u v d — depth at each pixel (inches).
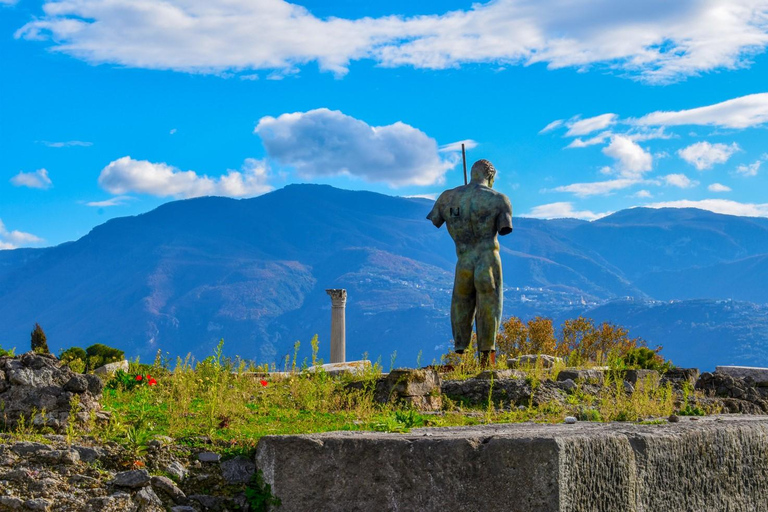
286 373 603.5
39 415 354.6
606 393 562.6
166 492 319.6
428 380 518.6
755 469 393.1
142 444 338.0
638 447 339.0
